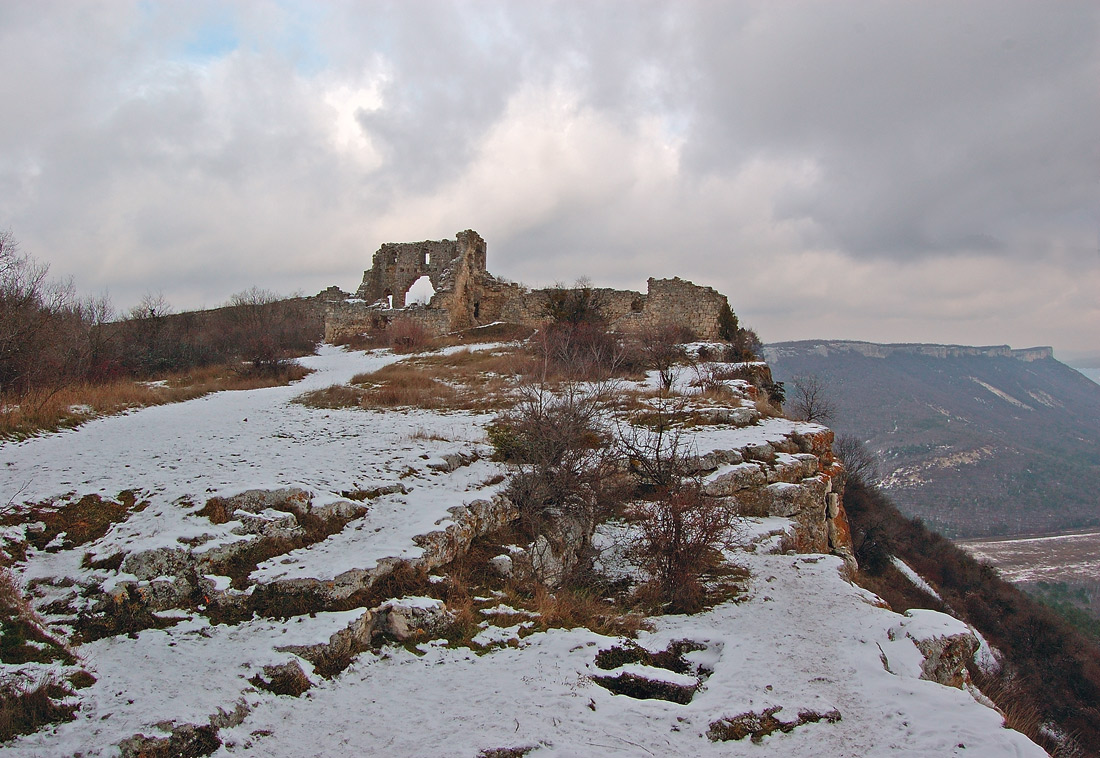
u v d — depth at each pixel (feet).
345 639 19.40
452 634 21.22
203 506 25.61
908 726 16.47
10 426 40.22
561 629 22.33
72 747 13.71
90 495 26.99
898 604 68.74
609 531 33.32
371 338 107.86
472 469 35.88
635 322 106.42
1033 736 24.53
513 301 117.50
